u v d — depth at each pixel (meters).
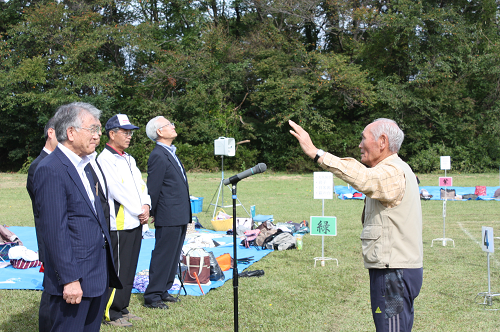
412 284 2.60
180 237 4.81
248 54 29.47
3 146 27.80
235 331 3.39
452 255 6.91
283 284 5.44
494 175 23.81
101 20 27.53
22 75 23.56
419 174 25.50
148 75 26.92
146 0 29.28
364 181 2.51
